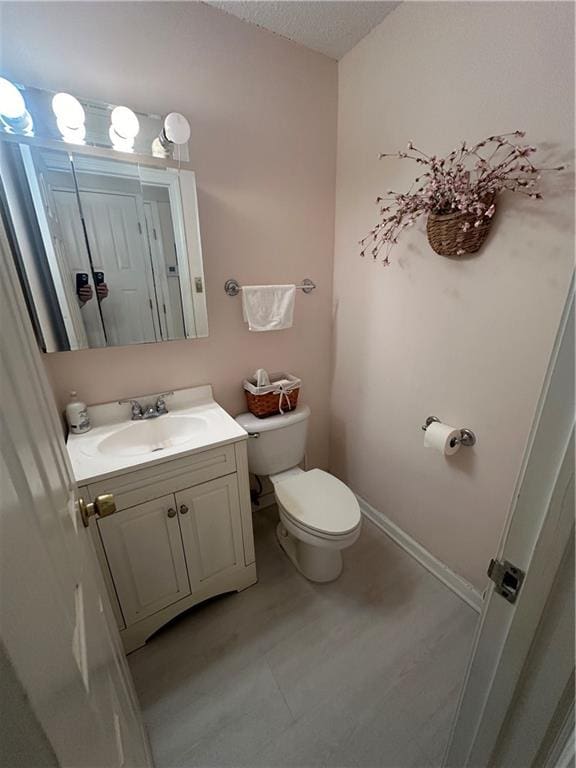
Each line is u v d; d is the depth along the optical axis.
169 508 1.19
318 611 1.39
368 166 1.48
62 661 0.35
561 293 0.96
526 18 0.89
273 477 1.69
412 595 1.46
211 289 1.50
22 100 0.98
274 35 1.35
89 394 1.35
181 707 1.08
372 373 1.71
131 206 1.26
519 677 0.52
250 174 1.46
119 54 1.12
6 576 0.26
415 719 1.04
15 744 0.24
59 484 0.58
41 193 1.11
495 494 1.26
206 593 1.38
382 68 1.32
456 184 1.05
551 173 0.92
